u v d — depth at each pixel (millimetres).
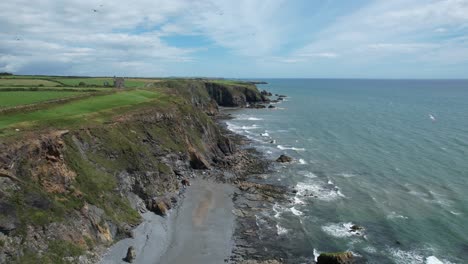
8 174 30469
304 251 38156
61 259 29609
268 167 66625
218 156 71875
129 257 33812
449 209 47562
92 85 91438
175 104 72375
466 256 36844
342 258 34875
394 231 42125
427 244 39219
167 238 39000
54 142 37531
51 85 83375
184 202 48594
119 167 44562
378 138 91312
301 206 49219
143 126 56781
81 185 37375
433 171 63219
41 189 32812
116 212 38812
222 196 51594
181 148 61062
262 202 50250
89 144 43594
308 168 66250
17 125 39531
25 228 28828
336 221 44844
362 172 63625
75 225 32875
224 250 37625
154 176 48531
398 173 62594
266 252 37750
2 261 26281
